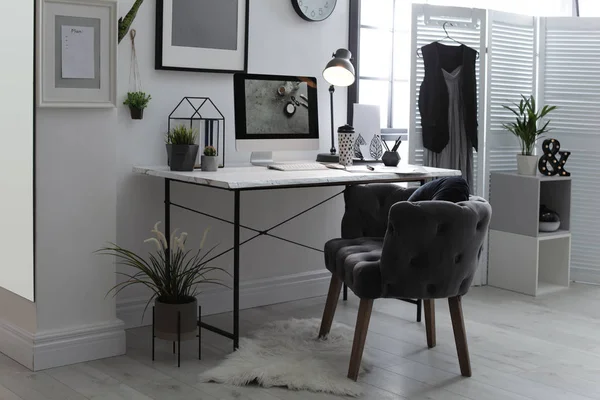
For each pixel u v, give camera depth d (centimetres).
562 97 513
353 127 443
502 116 505
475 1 539
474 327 402
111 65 334
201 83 406
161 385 310
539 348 369
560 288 495
